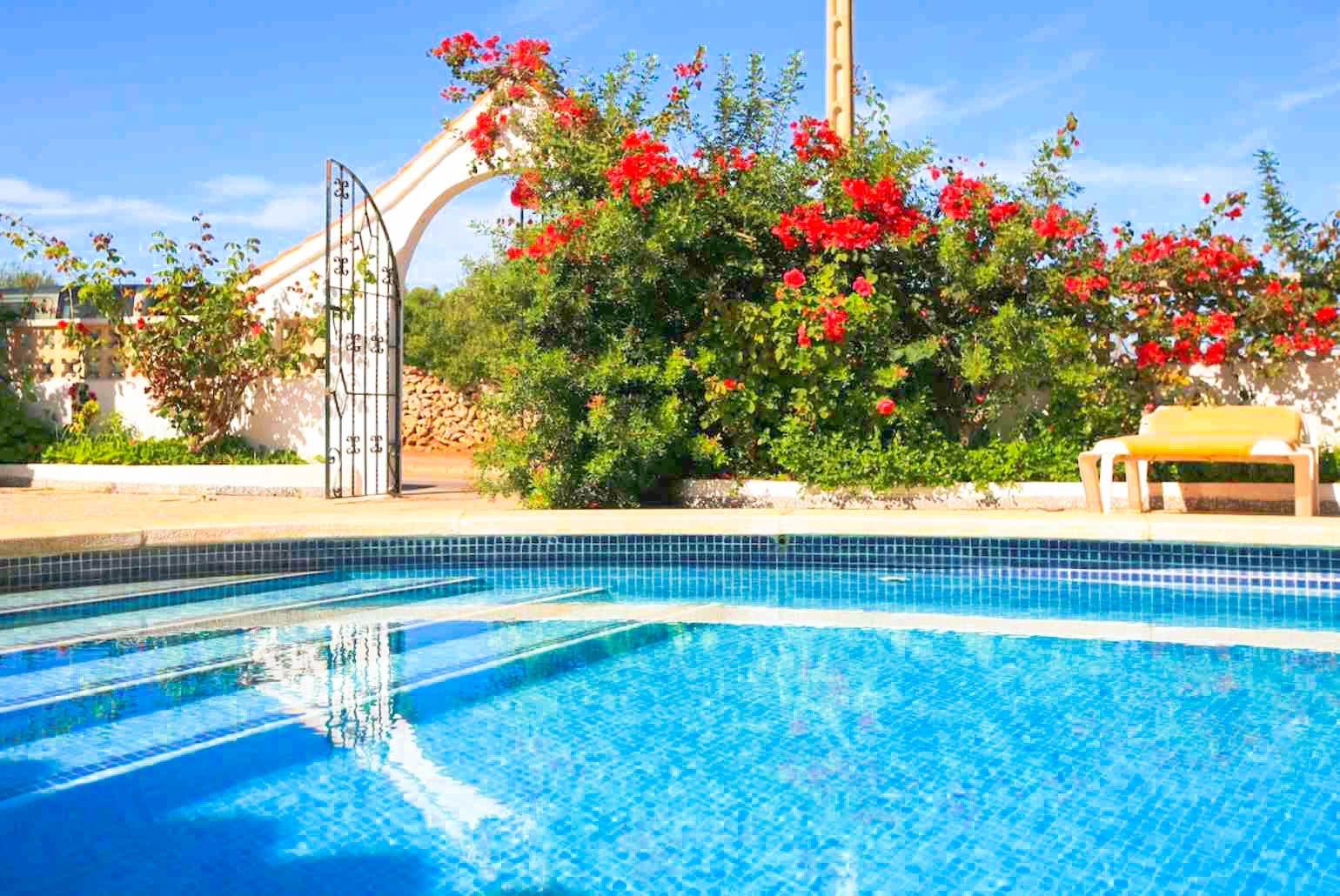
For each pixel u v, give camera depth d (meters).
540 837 3.00
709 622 5.79
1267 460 7.32
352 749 3.75
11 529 6.65
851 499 8.40
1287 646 5.15
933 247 8.67
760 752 3.71
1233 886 2.67
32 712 4.19
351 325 10.50
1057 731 3.93
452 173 10.43
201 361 11.35
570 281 8.45
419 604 6.29
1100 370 8.43
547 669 4.85
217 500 9.93
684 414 8.55
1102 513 7.59
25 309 12.70
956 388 8.73
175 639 5.40
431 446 21.11
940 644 5.28
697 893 2.65
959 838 2.98
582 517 7.35
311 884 2.71
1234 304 8.50
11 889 2.67
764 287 8.87
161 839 2.99
